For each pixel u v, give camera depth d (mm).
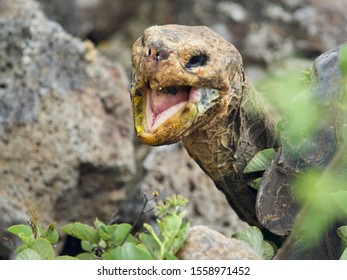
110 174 9703
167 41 6012
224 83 6184
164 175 9805
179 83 6004
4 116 9438
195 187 9883
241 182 6703
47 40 9797
